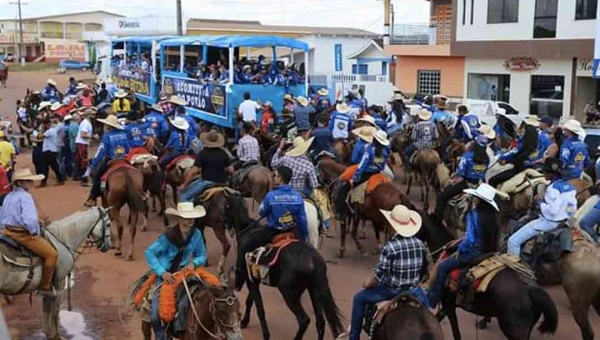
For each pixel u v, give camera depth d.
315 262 8.77
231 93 23.09
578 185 13.07
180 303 7.60
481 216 8.47
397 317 7.11
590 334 9.23
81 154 21.64
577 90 31.34
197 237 8.22
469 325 10.63
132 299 8.49
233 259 13.83
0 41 108.56
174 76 27.84
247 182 14.58
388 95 35.81
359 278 12.77
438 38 39.00
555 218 9.56
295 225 9.45
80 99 30.75
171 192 19.56
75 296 11.86
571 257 9.23
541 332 8.13
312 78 38.41
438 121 20.69
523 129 15.91
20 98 49.59
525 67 33.06
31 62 99.81
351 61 43.31
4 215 9.23
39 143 21.08
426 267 7.73
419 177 19.06
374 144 12.88
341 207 13.65
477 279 8.24
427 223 10.30
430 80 39.28
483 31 34.62
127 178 13.64
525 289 7.96
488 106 29.39
